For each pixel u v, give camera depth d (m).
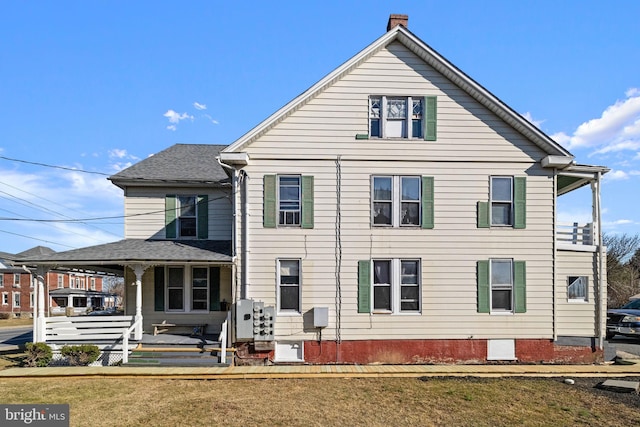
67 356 12.75
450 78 14.05
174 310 15.52
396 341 13.47
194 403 8.95
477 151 14.01
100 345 13.41
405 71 14.05
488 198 13.94
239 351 13.16
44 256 13.58
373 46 13.80
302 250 13.56
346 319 13.45
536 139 13.98
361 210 13.73
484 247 13.83
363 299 13.49
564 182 15.83
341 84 13.91
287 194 13.80
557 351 13.75
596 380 11.17
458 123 14.05
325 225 13.65
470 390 10.05
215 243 15.61
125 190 16.27
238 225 13.62
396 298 13.61
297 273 13.61
